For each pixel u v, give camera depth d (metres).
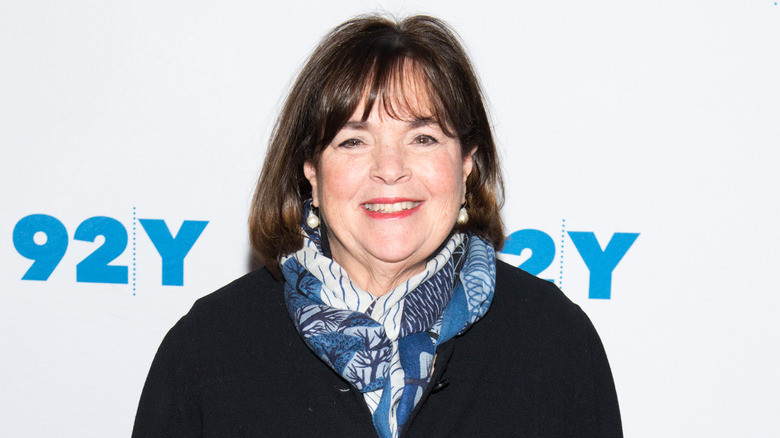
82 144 1.45
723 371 1.46
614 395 1.10
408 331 0.96
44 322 1.50
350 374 0.94
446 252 1.04
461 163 0.98
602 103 1.41
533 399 1.02
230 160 1.45
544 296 1.11
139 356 1.51
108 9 1.41
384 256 0.92
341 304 0.98
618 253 1.45
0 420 1.53
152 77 1.43
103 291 1.49
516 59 1.41
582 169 1.43
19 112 1.44
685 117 1.41
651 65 1.40
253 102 1.43
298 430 0.97
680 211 1.43
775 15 1.38
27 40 1.42
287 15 1.41
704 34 1.39
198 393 1.00
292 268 1.04
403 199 0.91
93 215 1.47
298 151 0.99
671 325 1.46
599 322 1.47
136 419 1.03
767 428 1.47
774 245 1.42
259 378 1.00
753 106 1.40
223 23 1.41
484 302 1.02
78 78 1.43
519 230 1.46
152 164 1.46
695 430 1.48
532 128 1.43
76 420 1.53
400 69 0.87
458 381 1.01
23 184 1.46
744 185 1.42
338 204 0.93
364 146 0.92
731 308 1.45
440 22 0.99
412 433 0.97
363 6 1.40
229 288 1.10
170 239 1.48
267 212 1.04
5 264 1.49
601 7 1.39
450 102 0.90
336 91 0.88
